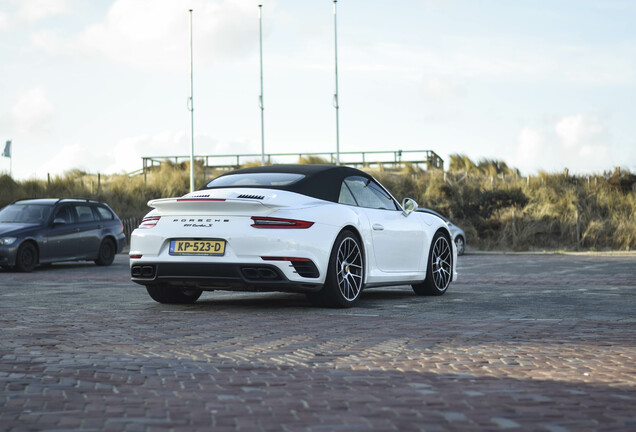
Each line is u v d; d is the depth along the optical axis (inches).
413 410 134.3
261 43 1323.8
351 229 310.2
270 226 284.0
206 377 164.9
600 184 1236.5
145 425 124.0
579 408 135.9
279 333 232.8
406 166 1368.1
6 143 1309.1
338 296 298.5
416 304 321.4
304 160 1428.4
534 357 189.5
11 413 132.1
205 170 1459.2
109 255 697.0
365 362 183.5
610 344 209.5
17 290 404.8
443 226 374.3
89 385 155.8
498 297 354.6
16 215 637.3
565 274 530.9
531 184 1245.1
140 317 273.7
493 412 132.8
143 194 1274.6
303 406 137.4
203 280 290.7
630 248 1045.2
